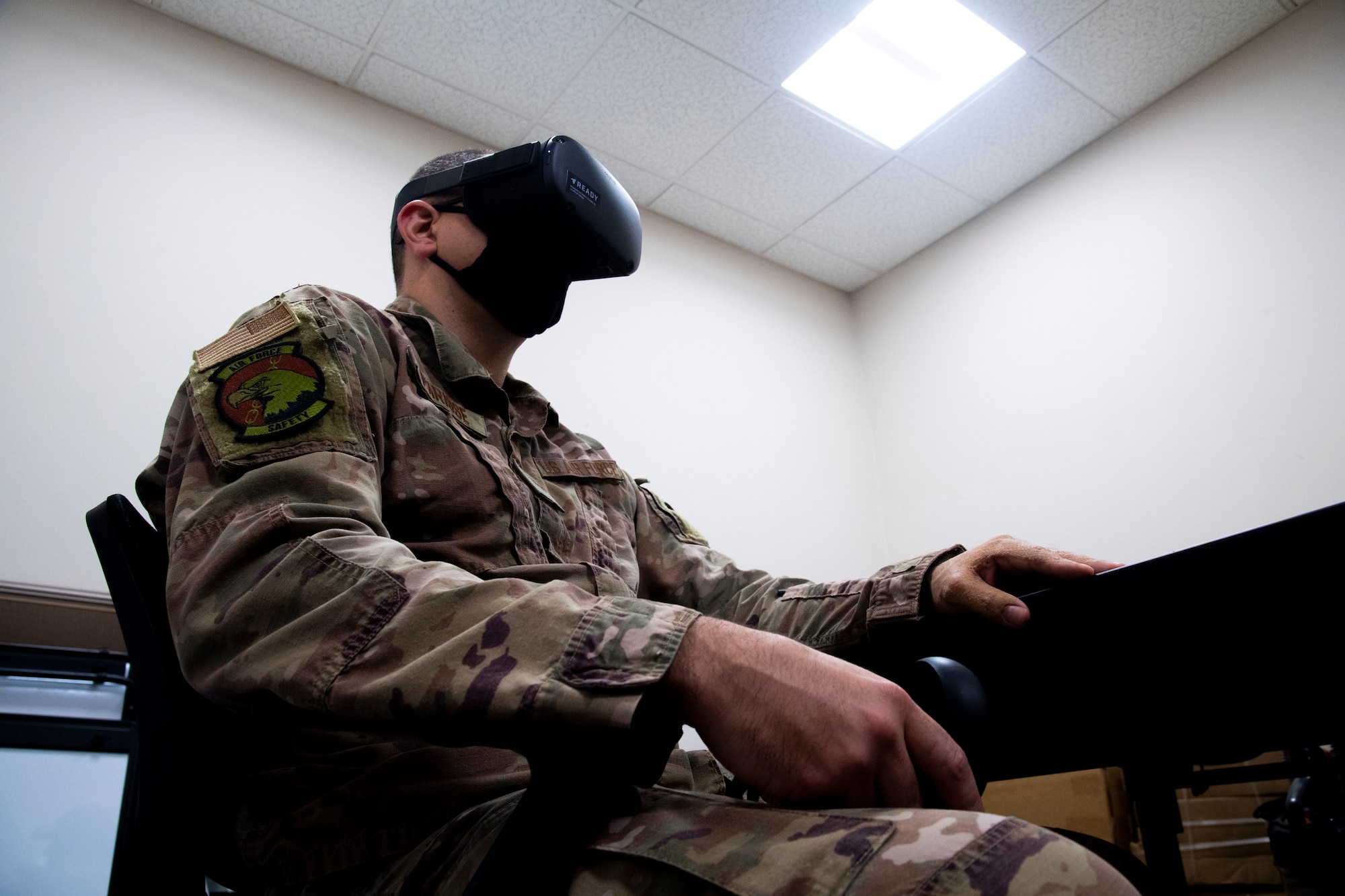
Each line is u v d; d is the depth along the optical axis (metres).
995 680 0.61
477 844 0.44
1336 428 2.33
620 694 0.37
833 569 3.20
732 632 0.40
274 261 2.35
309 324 0.61
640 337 3.04
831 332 3.71
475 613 0.41
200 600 0.46
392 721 0.40
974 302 3.37
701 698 0.39
